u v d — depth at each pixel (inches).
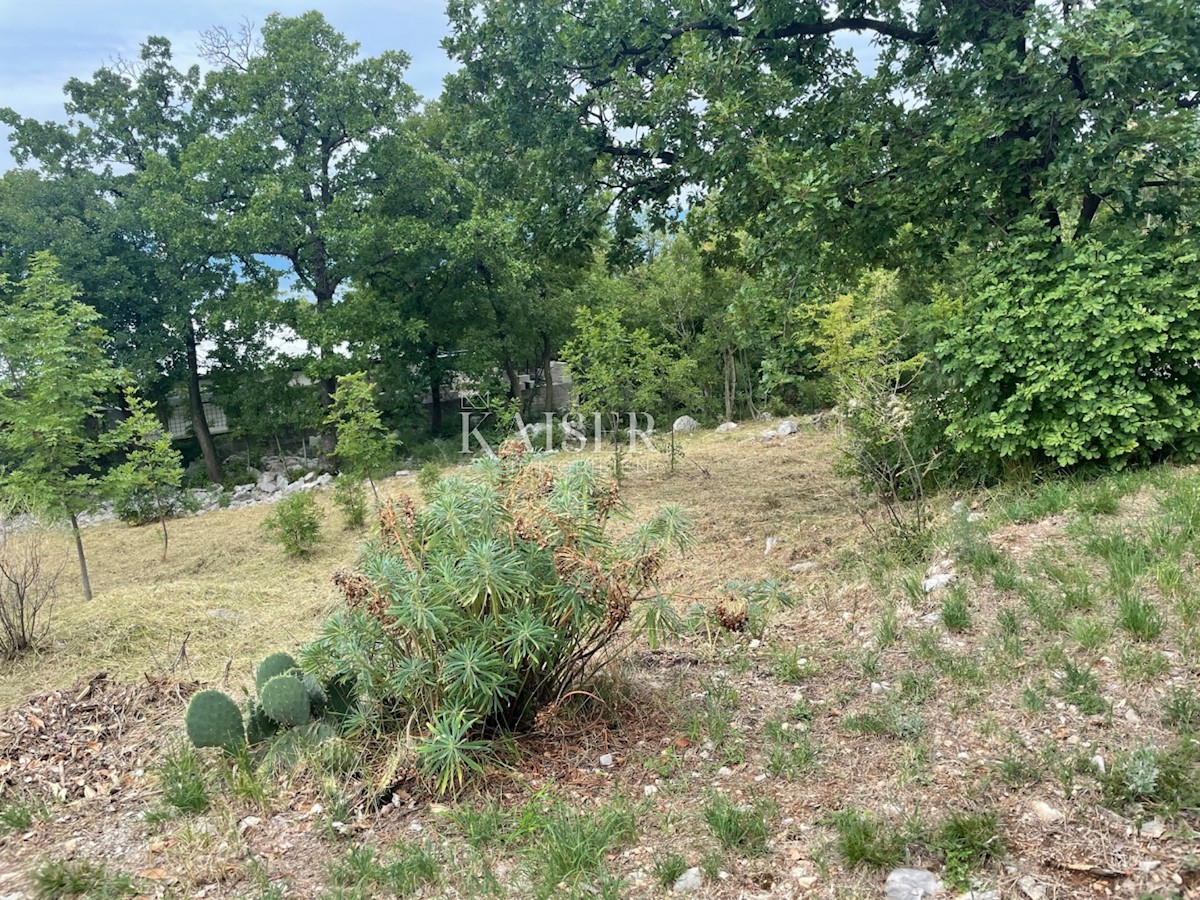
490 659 114.7
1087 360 223.9
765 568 229.0
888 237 277.6
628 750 124.9
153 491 533.6
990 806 98.0
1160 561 154.0
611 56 313.6
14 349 322.7
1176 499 181.2
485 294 832.3
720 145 286.5
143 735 153.6
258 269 801.6
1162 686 117.9
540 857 97.8
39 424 311.3
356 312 736.3
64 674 216.8
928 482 264.1
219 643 235.6
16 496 305.6
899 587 179.0
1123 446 218.7
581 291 856.3
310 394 908.0
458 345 847.7
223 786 126.3
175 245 732.0
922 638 148.4
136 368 779.4
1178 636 128.7
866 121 284.2
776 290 296.8
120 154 846.5
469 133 356.2
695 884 91.2
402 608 115.0
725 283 677.3
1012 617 144.6
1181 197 247.8
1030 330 233.3
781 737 122.3
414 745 116.0
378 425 433.1
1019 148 247.8
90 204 795.4
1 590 248.8
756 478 385.4
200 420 860.0
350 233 703.7
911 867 89.5
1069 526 184.1
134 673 208.5
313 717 136.3
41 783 135.6
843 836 94.6
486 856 100.4
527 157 347.6
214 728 130.1
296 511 367.2
